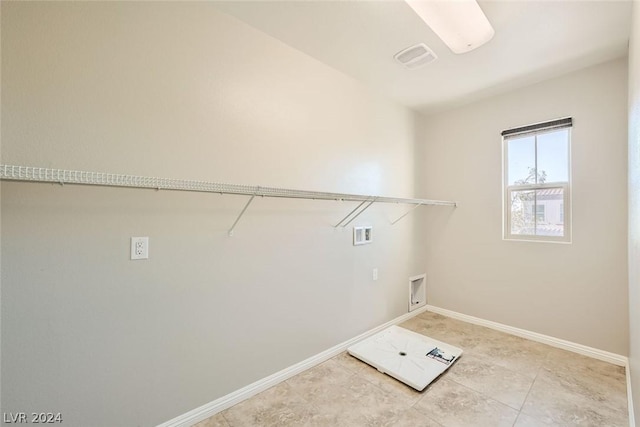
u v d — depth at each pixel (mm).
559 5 1669
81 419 1321
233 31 1802
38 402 1228
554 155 2613
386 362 2225
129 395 1446
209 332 1715
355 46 2092
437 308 3449
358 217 2666
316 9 1719
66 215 1276
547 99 2596
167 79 1554
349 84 2553
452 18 1549
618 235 2240
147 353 1498
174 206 1578
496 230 2949
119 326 1415
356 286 2645
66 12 1281
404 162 3199
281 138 2051
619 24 1829
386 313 2977
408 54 2199
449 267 3336
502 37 1972
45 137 1229
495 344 2602
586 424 1600
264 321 1968
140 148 1467
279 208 2051
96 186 1345
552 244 2582
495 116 2947
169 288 1564
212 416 1702
